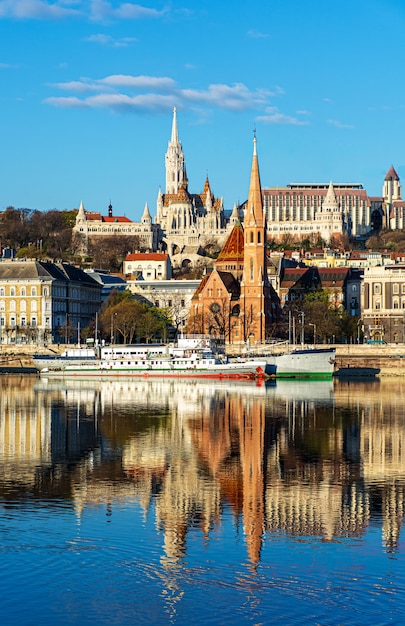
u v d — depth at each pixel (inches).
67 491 5521.7
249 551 4397.1
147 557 4306.1
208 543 4505.4
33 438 7588.6
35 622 3671.3
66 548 4409.5
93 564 4212.6
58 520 4869.6
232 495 5442.9
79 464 6387.8
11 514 4982.8
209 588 3966.5
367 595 3905.0
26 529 4699.8
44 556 4298.7
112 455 6756.9
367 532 4697.3
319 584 4010.8
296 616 3718.0
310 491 5551.2
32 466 6309.1
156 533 4658.0
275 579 4060.0
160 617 3708.2
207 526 4783.5
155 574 4104.3
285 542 4532.5
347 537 4608.8
